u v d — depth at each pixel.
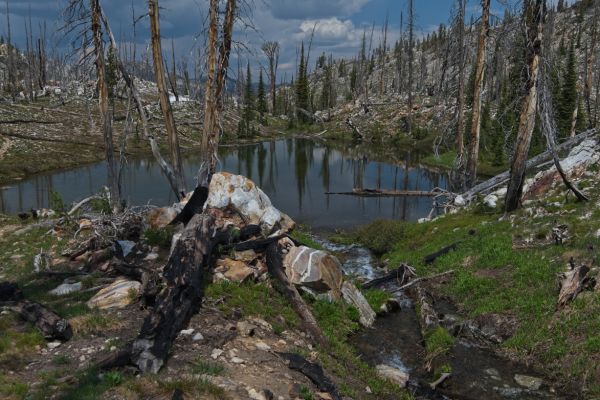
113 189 18.41
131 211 16.11
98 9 16.89
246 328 9.34
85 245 13.66
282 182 40.00
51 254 13.90
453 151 50.34
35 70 81.56
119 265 11.52
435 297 14.12
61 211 17.20
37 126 59.06
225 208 14.42
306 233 23.58
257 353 8.62
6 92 80.50
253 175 43.88
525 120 16.52
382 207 29.67
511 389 9.52
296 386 7.61
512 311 11.98
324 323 11.49
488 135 46.84
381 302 13.56
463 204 22.14
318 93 140.12
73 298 10.25
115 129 63.78
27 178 42.75
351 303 12.70
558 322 10.88
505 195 18.84
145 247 13.21
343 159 55.38
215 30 16.47
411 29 67.75
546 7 15.32
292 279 12.23
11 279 11.98
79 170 47.34
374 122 81.31
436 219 21.00
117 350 7.69
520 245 14.65
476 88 22.89
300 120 94.38
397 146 67.06
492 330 11.72
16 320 8.62
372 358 10.73
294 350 9.20
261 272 12.27
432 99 82.00
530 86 16.22
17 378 6.87
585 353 9.84
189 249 10.67
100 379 6.83
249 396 6.92
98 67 17.50
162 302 8.77
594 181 17.44
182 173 18.70
